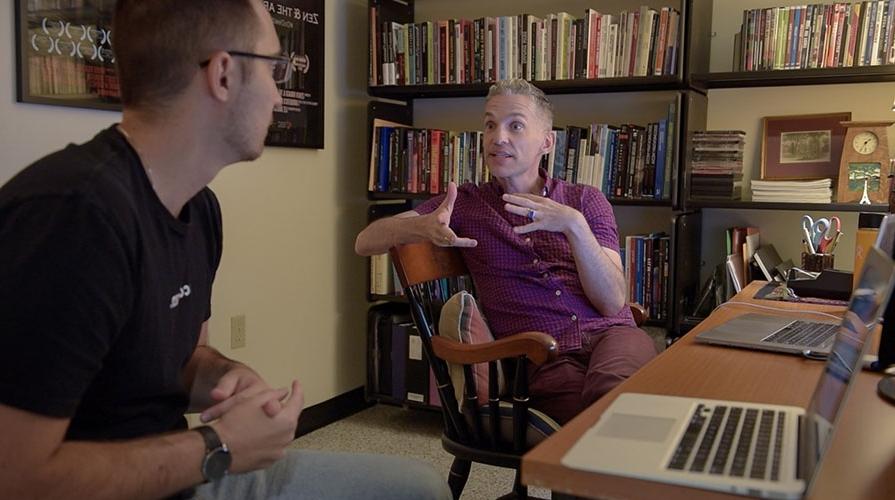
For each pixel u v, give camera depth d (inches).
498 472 105.6
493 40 115.2
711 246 115.3
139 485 35.8
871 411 42.8
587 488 31.1
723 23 112.0
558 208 74.9
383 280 125.7
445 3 130.5
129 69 40.1
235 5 40.7
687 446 33.4
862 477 33.0
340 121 126.4
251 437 39.8
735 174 104.0
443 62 118.8
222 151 42.3
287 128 114.0
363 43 130.1
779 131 108.9
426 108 133.7
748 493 28.8
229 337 108.2
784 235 110.7
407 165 123.3
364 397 133.1
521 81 84.7
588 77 109.0
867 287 36.7
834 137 105.2
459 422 66.9
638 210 119.4
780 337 57.1
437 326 80.7
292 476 49.6
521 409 62.3
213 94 40.4
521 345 60.6
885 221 58.8
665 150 104.9
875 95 104.0
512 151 81.1
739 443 33.6
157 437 38.1
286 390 43.2
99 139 39.8
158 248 40.6
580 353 77.8
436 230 71.8
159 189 41.2
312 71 118.0
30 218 33.8
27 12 79.6
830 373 36.1
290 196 117.1
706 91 112.7
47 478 32.9
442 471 104.7
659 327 109.4
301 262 120.3
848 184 99.0
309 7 116.3
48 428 33.1
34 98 80.7
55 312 33.1
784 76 98.3
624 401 40.8
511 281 80.7
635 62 105.7
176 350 43.6
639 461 31.6
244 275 109.9
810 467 29.5
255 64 41.6
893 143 102.7
